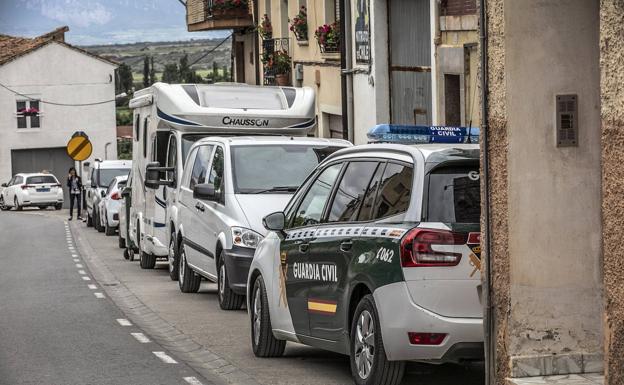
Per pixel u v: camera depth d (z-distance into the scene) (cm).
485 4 1778
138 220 5088
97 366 2341
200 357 2462
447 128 2105
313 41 6725
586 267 1745
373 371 1842
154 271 4916
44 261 5734
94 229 9019
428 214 1814
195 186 3388
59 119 15700
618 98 1384
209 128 4034
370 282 1856
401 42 5025
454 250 1777
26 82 15462
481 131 1791
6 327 3003
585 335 1748
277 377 2138
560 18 1727
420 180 1838
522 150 1728
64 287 4194
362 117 5588
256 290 2398
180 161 4019
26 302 3653
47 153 15662
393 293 1797
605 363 1436
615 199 1400
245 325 2930
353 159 2078
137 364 2356
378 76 5256
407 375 2119
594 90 1739
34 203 12675
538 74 1728
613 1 1389
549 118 1733
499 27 1736
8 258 6031
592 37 1733
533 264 1736
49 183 12762
